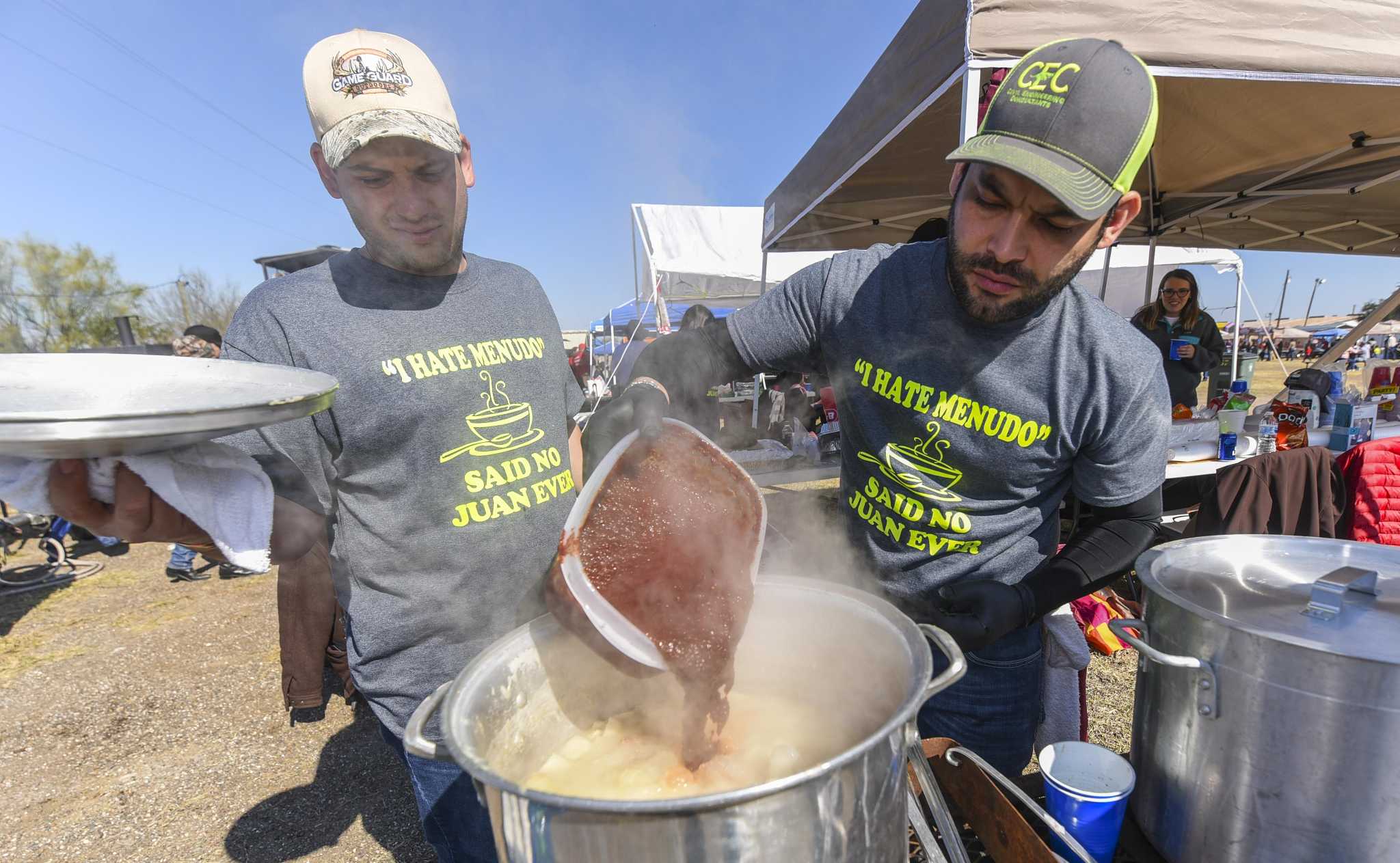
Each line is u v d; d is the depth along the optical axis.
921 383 1.38
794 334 1.56
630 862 0.67
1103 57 1.06
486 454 1.37
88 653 4.12
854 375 1.47
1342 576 1.06
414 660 1.36
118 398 0.93
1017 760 1.65
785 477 3.88
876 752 0.74
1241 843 0.98
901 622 1.05
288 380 1.00
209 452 0.95
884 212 6.23
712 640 1.08
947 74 2.75
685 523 1.16
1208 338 4.94
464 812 1.41
